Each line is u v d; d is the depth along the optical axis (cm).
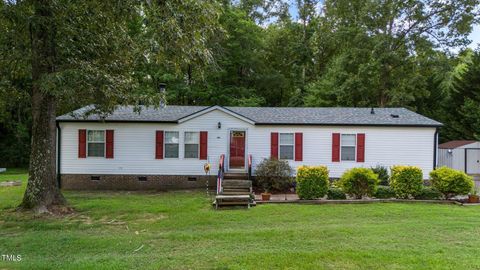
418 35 2895
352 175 1388
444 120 3062
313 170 1377
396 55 2884
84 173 1822
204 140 1823
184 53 943
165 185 1822
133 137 1823
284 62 3866
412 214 1092
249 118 1814
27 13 1098
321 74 3838
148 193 1661
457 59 2962
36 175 1204
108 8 1058
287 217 1073
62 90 1029
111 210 1212
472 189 1388
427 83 3105
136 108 1369
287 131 1822
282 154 1830
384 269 577
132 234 891
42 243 798
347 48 3180
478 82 2936
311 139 1819
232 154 1839
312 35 3803
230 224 995
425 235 814
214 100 2989
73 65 1139
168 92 2830
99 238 841
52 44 1169
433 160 1778
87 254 709
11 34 1149
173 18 880
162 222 1031
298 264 603
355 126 1797
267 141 1825
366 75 2939
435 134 1778
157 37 933
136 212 1180
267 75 3366
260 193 1647
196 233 880
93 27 1196
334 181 1692
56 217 1119
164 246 757
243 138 1841
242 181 1617
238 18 3086
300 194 1373
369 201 1341
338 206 1255
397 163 1792
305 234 834
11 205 1294
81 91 1134
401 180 1382
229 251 698
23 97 1363
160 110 1984
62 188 1812
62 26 1115
